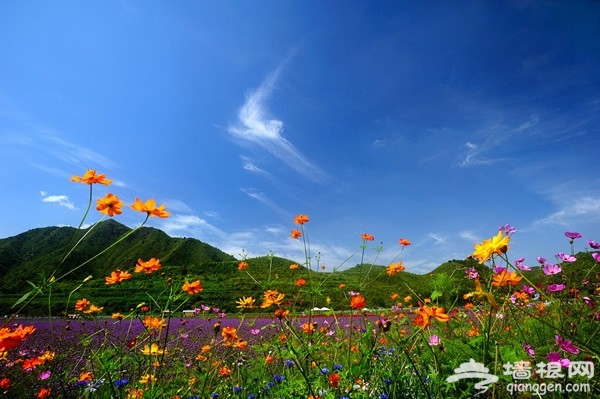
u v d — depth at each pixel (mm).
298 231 4023
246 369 3660
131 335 4938
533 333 2957
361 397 2307
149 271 2896
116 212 2307
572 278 2863
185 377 3283
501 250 1837
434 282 3008
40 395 3074
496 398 2240
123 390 2816
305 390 2414
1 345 1661
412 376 2613
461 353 2562
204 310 5270
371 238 4387
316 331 3289
